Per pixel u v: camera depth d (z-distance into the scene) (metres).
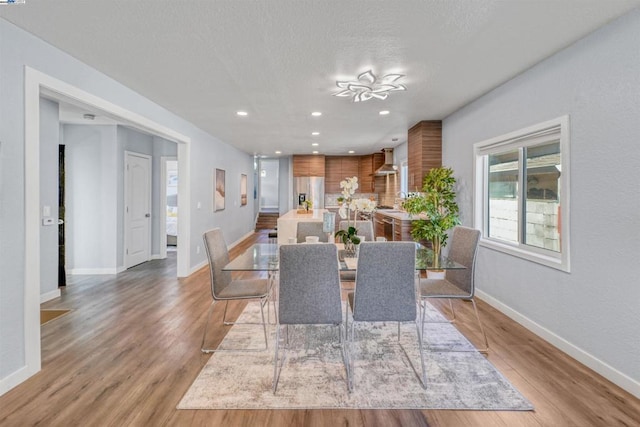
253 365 2.38
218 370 2.30
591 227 2.28
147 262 5.98
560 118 2.53
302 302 2.15
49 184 3.83
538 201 3.00
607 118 2.15
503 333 2.90
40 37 2.28
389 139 6.53
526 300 3.00
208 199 5.89
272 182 14.00
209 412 1.86
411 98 3.75
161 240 6.31
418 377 2.21
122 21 2.11
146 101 3.74
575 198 2.41
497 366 2.35
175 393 2.03
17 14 2.00
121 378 2.19
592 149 2.27
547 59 2.68
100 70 2.90
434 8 1.98
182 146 4.87
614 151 2.11
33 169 2.20
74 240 5.09
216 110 4.26
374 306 2.18
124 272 5.20
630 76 2.00
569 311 2.49
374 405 1.92
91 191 5.09
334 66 2.83
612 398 1.97
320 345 2.71
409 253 2.14
